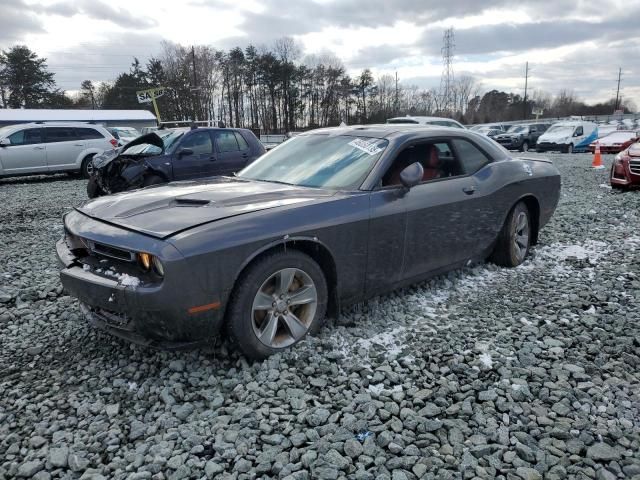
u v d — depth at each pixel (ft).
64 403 9.11
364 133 13.92
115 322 9.80
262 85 222.48
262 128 223.92
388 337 11.44
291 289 10.71
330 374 9.80
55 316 13.02
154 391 9.41
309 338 10.92
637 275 15.79
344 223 11.09
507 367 10.05
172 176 31.07
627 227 22.99
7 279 16.06
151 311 8.95
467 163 14.84
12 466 7.41
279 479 7.02
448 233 13.66
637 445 7.76
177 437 8.00
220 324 9.62
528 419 8.39
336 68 230.07
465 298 14.02
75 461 7.45
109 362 10.56
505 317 12.68
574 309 13.10
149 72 226.17
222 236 9.36
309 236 10.49
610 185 37.60
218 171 33.22
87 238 9.97
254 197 11.20
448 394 9.11
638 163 33.71
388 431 7.93
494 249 16.56
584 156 75.41
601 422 8.34
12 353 11.08
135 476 7.07
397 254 12.39
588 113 322.34
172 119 223.10
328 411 8.45
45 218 28.04
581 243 20.18
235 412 8.51
